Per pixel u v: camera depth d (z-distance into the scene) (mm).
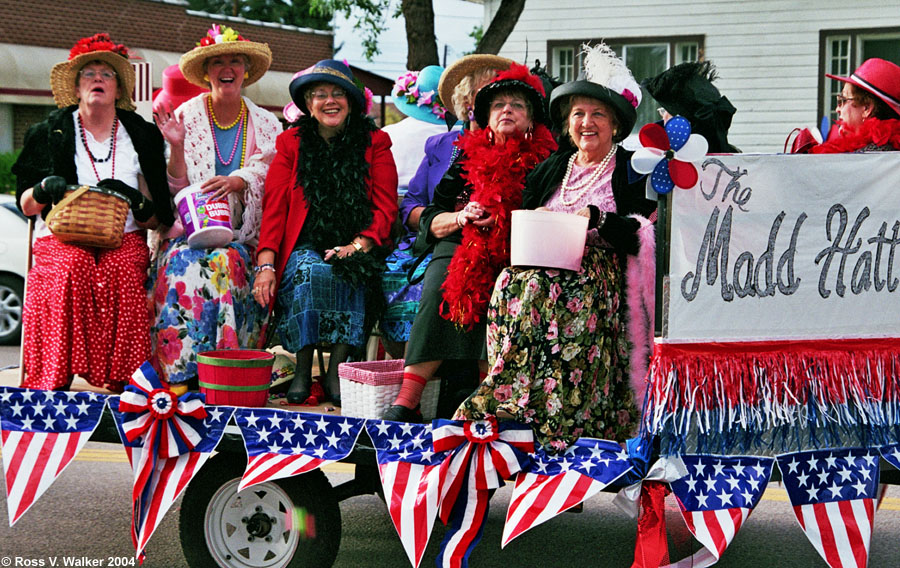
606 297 3652
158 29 22766
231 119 5008
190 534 3920
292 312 4414
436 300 3998
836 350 3537
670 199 3385
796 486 3547
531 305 3564
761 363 3479
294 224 4547
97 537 4746
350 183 4539
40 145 4449
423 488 3617
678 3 13469
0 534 4773
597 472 3506
